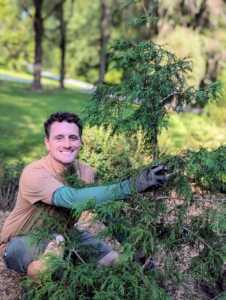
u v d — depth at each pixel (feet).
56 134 6.70
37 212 6.95
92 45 95.96
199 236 6.26
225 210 5.85
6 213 12.51
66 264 5.92
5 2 81.00
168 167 5.99
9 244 7.09
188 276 6.19
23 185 6.71
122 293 5.32
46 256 6.01
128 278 5.53
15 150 25.25
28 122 36.35
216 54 37.22
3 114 39.63
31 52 94.48
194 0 36.45
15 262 6.92
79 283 6.14
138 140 11.57
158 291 5.61
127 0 7.11
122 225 5.87
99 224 10.96
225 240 6.40
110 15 69.21
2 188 13.66
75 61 102.12
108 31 72.49
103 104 6.65
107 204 5.72
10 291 7.79
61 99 56.70
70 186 6.89
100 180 7.92
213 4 37.09
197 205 6.28
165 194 6.61
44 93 61.46
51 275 6.21
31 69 118.93
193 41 35.01
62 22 76.48
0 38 88.79
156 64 6.44
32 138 29.45
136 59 6.64
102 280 5.78
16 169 14.56
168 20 36.91
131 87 6.55
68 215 6.98
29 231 6.76
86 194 6.02
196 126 22.24
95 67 99.35
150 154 6.97
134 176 5.97
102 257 7.04
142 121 6.37
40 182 6.47
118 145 11.99
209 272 6.68
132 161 11.29
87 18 86.84
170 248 6.45
